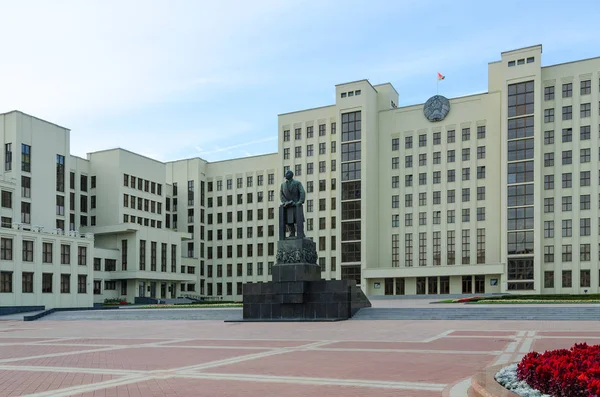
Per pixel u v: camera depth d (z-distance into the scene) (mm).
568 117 77812
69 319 50688
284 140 97688
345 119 89625
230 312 44062
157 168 100312
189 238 100625
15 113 74562
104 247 89125
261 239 102562
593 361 9469
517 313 35656
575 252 75375
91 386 12180
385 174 90312
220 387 11859
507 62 80000
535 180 76812
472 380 10484
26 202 74812
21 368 15570
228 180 107562
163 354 18922
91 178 92500
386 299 78812
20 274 64500
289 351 19234
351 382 12359
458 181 84500
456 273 79750
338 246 87438
